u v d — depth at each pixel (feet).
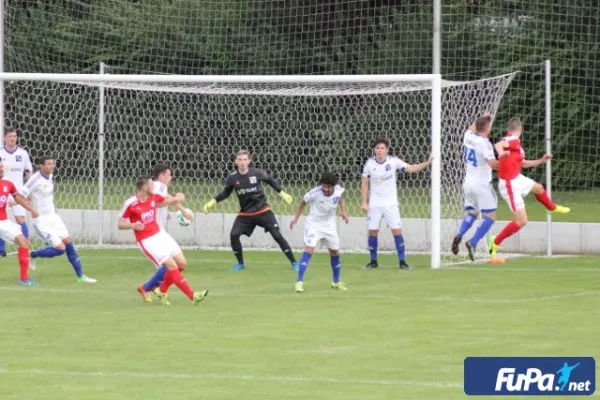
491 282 136.87
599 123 227.61
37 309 117.60
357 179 232.53
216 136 237.25
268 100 234.38
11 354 91.76
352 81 153.07
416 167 153.07
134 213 118.83
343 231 179.73
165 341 97.35
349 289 132.67
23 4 219.20
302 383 80.28
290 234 181.06
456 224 171.73
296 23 226.58
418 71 229.66
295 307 117.91
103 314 113.80
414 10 229.86
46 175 139.54
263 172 153.58
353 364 86.84
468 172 152.66
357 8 228.02
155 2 225.15
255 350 92.89
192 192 222.89
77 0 222.07
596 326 103.04
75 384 80.33
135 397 76.28
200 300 119.75
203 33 226.99
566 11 214.28
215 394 77.00
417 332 100.94
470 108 171.22
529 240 170.60
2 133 169.27
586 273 145.38
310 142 235.40
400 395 76.43
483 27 223.51
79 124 222.69
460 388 78.48
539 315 110.11
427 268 153.48
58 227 140.26
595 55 212.43
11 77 160.35
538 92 228.22
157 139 236.02
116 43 225.15
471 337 97.91
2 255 167.02
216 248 181.57
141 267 156.15
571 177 236.02
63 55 223.92
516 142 149.59
